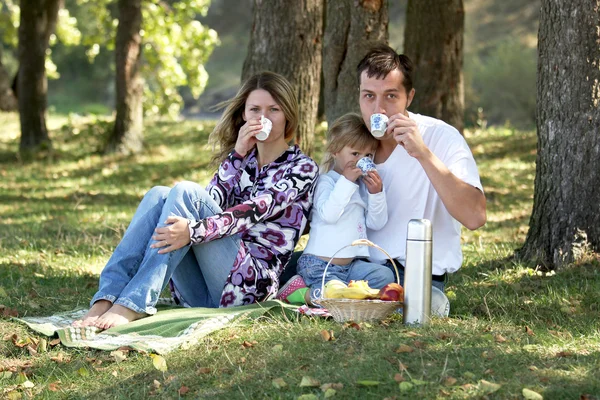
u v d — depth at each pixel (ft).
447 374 13.60
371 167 17.25
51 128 72.43
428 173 16.60
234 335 16.40
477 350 14.73
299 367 14.52
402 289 16.67
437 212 17.95
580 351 15.02
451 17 45.44
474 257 25.38
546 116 22.13
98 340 16.40
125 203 42.83
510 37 113.80
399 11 142.00
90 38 79.05
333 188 17.92
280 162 18.45
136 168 54.19
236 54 168.96
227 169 18.69
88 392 14.78
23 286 21.89
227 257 17.69
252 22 32.19
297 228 18.30
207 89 153.07
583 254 21.54
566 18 21.36
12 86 71.61
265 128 17.92
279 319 17.10
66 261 26.32
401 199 17.89
